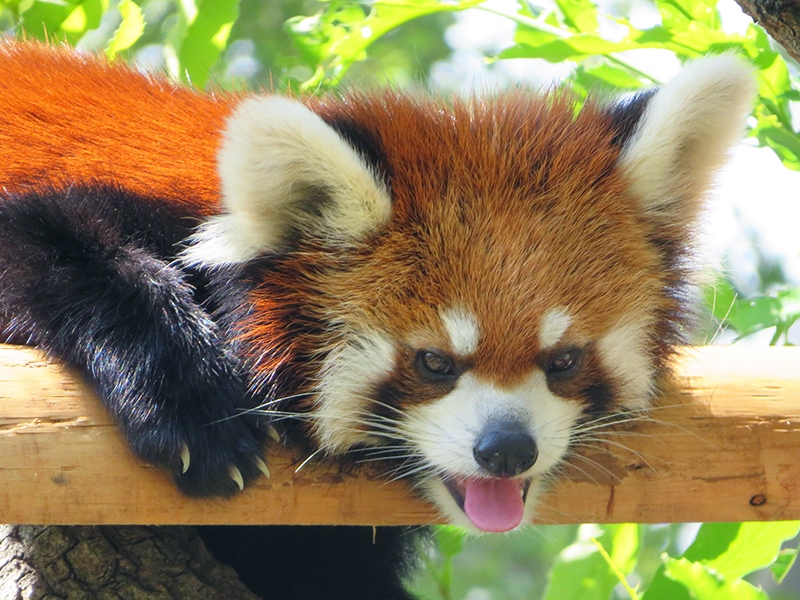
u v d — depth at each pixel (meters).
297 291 6.41
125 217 7.05
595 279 6.40
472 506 6.38
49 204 6.99
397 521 6.52
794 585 15.98
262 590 8.13
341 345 6.39
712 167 6.79
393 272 6.31
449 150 6.60
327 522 6.36
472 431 6.17
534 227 6.36
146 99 7.67
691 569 7.75
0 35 9.31
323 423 6.43
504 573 19.64
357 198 6.26
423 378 6.32
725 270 7.98
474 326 6.18
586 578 8.92
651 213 6.80
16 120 7.57
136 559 6.34
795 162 8.82
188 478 5.92
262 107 6.06
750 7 6.78
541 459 6.23
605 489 6.39
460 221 6.36
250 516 6.10
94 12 10.34
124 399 6.00
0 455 5.60
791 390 6.34
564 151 6.70
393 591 8.94
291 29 10.04
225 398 6.29
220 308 6.64
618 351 6.51
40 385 5.97
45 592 6.02
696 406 6.37
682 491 6.32
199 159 7.14
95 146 7.38
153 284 6.64
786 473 6.25
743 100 6.55
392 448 6.49
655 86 7.50
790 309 8.83
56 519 5.73
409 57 16.95
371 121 6.79
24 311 6.65
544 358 6.32
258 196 6.19
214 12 9.90
